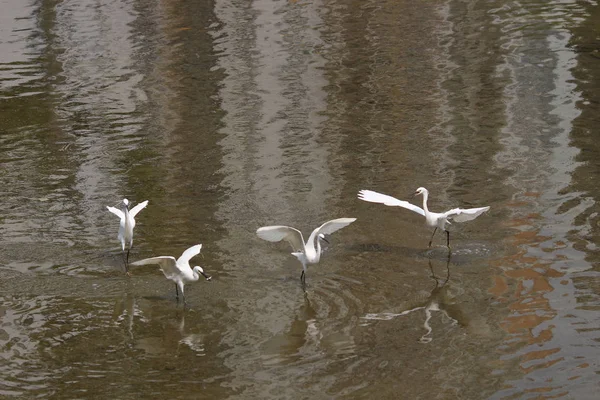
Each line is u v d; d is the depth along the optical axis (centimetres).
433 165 2030
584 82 2584
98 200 1894
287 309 1395
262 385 1173
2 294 1457
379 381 1179
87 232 1720
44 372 1218
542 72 2711
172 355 1262
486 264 1535
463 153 2094
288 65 2905
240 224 1739
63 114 2514
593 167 1956
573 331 1296
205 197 1889
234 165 2078
